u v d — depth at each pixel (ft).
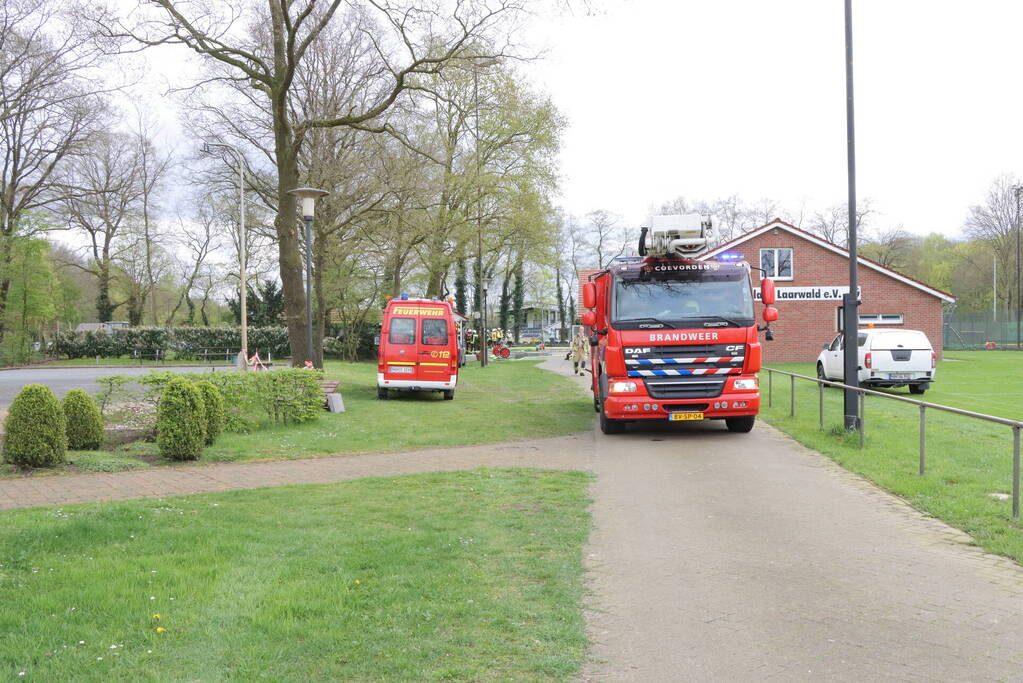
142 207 179.22
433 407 65.21
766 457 37.40
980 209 223.71
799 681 13.38
